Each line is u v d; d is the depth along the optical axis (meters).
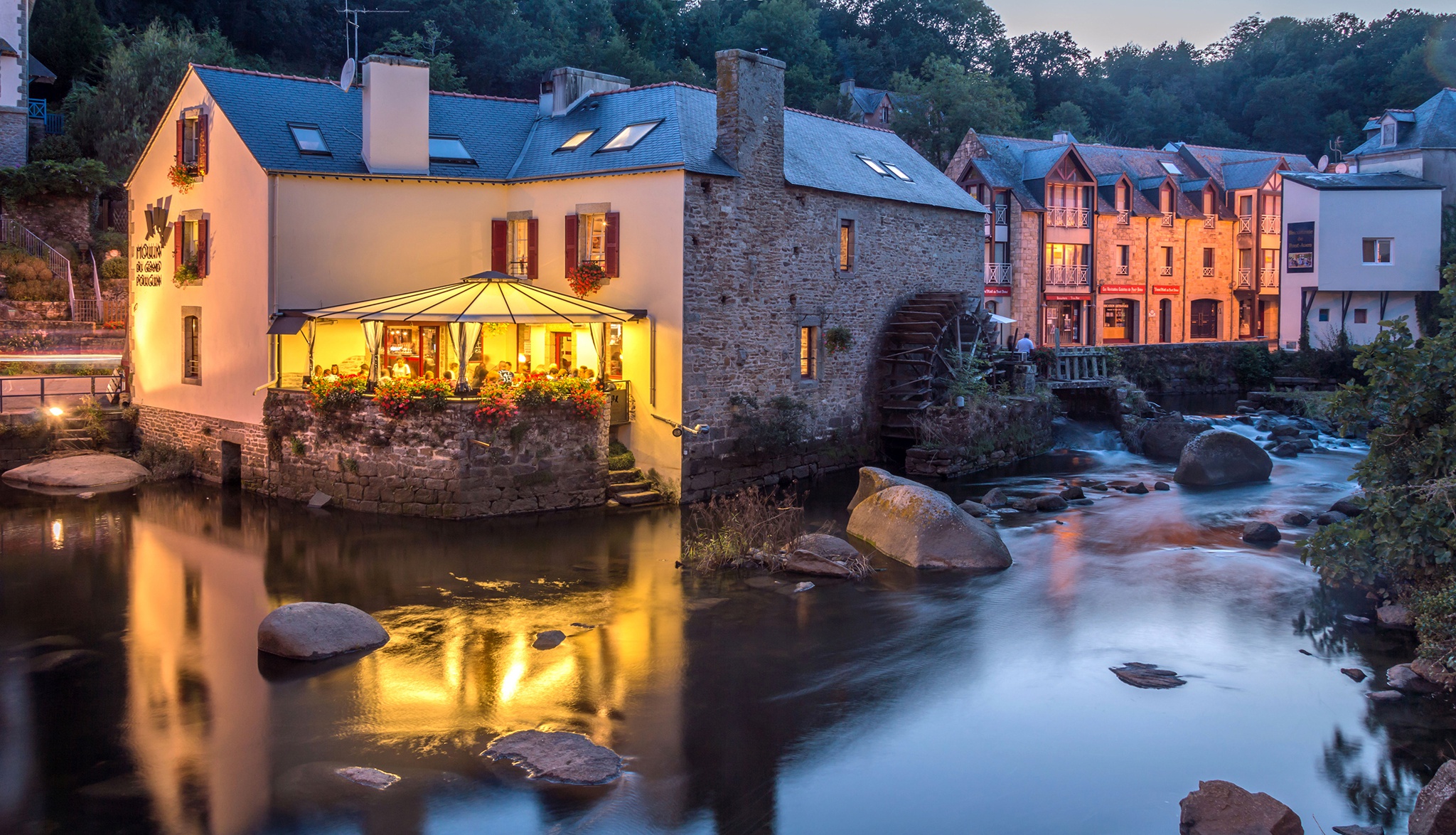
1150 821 8.52
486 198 22.88
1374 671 11.88
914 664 12.08
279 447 20.80
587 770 9.18
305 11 51.72
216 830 8.21
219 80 22.02
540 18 59.03
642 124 22.34
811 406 24.05
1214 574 16.09
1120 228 45.00
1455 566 12.52
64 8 43.03
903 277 26.98
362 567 15.97
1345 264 41.47
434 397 18.81
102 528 18.47
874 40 77.75
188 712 10.52
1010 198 41.84
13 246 32.69
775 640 12.83
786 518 17.80
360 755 9.55
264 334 20.73
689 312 20.61
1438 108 43.97
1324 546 13.72
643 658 12.16
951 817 8.57
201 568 15.88
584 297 21.77
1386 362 13.55
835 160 25.95
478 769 9.29
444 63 47.59
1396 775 9.34
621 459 21.22
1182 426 28.59
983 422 25.88
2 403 24.09
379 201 21.62
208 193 22.39
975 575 15.99
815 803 8.79
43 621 13.41
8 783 8.98
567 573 15.76
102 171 34.56
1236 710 10.76
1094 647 12.70
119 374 26.25
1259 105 74.50
